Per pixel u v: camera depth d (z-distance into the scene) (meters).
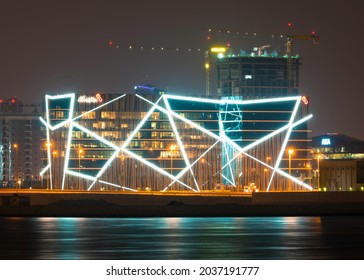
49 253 179.50
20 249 186.88
